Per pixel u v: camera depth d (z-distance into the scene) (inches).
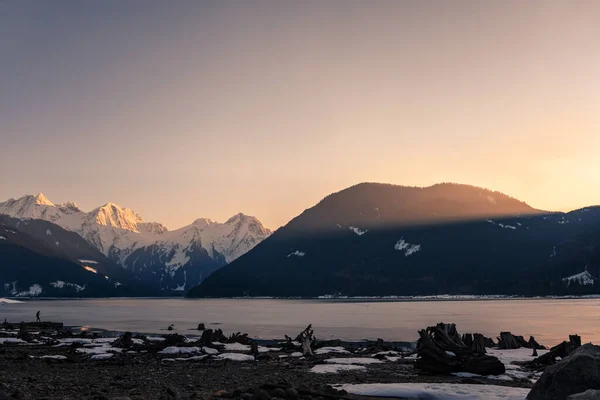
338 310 7258.9
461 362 1347.2
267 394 940.0
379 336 2906.0
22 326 3009.4
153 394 1021.2
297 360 1727.4
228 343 2299.5
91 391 1027.3
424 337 1405.0
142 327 3769.7
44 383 1131.3
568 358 944.3
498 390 1067.3
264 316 5556.1
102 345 2204.7
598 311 5905.5
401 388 1078.4
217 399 964.0
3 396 919.7
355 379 1278.3
